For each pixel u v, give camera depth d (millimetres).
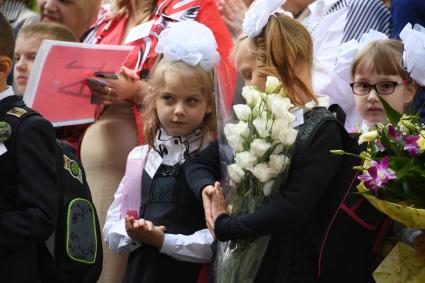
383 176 8094
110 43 12633
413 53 9930
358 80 10234
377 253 9039
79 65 10648
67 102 10875
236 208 8789
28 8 14461
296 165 8641
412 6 11828
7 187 8523
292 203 8484
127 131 11492
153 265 9812
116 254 10945
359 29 12398
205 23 11633
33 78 10453
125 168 11383
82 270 8789
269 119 8508
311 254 8789
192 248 9719
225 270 8844
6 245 8266
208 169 9570
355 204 8828
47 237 8453
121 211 10391
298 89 9156
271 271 8727
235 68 9734
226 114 9406
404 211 8016
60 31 12383
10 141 8523
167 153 10234
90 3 13625
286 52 9164
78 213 8867
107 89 10945
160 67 10281
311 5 12852
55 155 8820
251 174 8672
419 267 8570
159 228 9711
